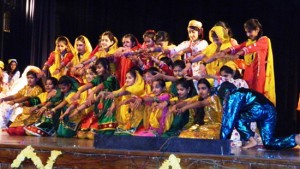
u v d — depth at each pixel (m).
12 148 4.68
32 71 6.71
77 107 6.07
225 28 5.91
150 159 4.35
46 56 8.77
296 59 7.61
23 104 6.51
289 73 7.65
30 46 8.87
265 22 7.76
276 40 7.69
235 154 4.45
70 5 8.85
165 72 6.00
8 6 8.92
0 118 7.44
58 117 6.31
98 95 5.80
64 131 6.11
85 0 8.78
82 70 6.53
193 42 6.28
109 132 5.89
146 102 5.63
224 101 5.16
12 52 8.95
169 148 4.42
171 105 5.56
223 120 4.90
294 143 4.91
